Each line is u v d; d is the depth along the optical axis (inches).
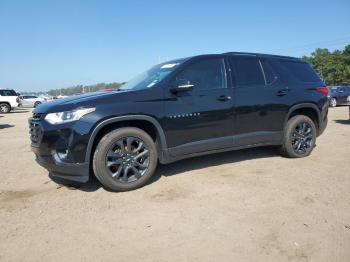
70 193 166.2
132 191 166.1
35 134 162.1
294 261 101.5
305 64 240.4
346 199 148.4
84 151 154.3
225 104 190.5
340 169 195.9
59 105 157.9
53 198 160.1
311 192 158.1
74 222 132.6
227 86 194.1
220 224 127.1
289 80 221.5
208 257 104.9
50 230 126.5
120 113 159.9
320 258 102.9
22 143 335.6
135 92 167.5
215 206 144.3
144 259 105.0
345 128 374.6
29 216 139.6
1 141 350.9
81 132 152.8
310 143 229.6
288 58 232.8
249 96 200.1
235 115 194.7
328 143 277.6
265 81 210.7
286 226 123.8
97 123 155.6
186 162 219.8
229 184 172.6
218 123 189.0
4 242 118.2
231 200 150.6
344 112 611.5
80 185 178.1
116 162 161.6
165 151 174.1
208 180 180.2
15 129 478.0
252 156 232.1
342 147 259.1
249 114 200.2
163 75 181.8
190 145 181.2
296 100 219.6
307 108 230.2
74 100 162.6
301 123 223.9
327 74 2534.5
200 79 186.9
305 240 113.4
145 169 169.9
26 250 112.6
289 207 141.0
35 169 217.8
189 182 177.6
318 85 235.1
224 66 197.2
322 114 234.4
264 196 154.3
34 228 128.4
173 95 175.5
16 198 161.8
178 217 134.4
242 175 187.9
